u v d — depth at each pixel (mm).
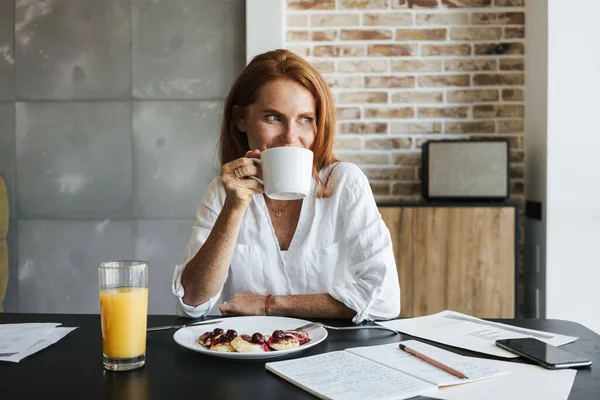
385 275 1283
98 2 3018
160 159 3055
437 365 860
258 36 2898
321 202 1450
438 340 1021
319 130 1375
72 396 762
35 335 1048
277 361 890
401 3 3037
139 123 3047
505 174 2732
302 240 1436
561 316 2701
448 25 3037
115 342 867
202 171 3047
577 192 2689
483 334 1062
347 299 1208
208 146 3043
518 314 2646
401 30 3045
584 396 749
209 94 3033
